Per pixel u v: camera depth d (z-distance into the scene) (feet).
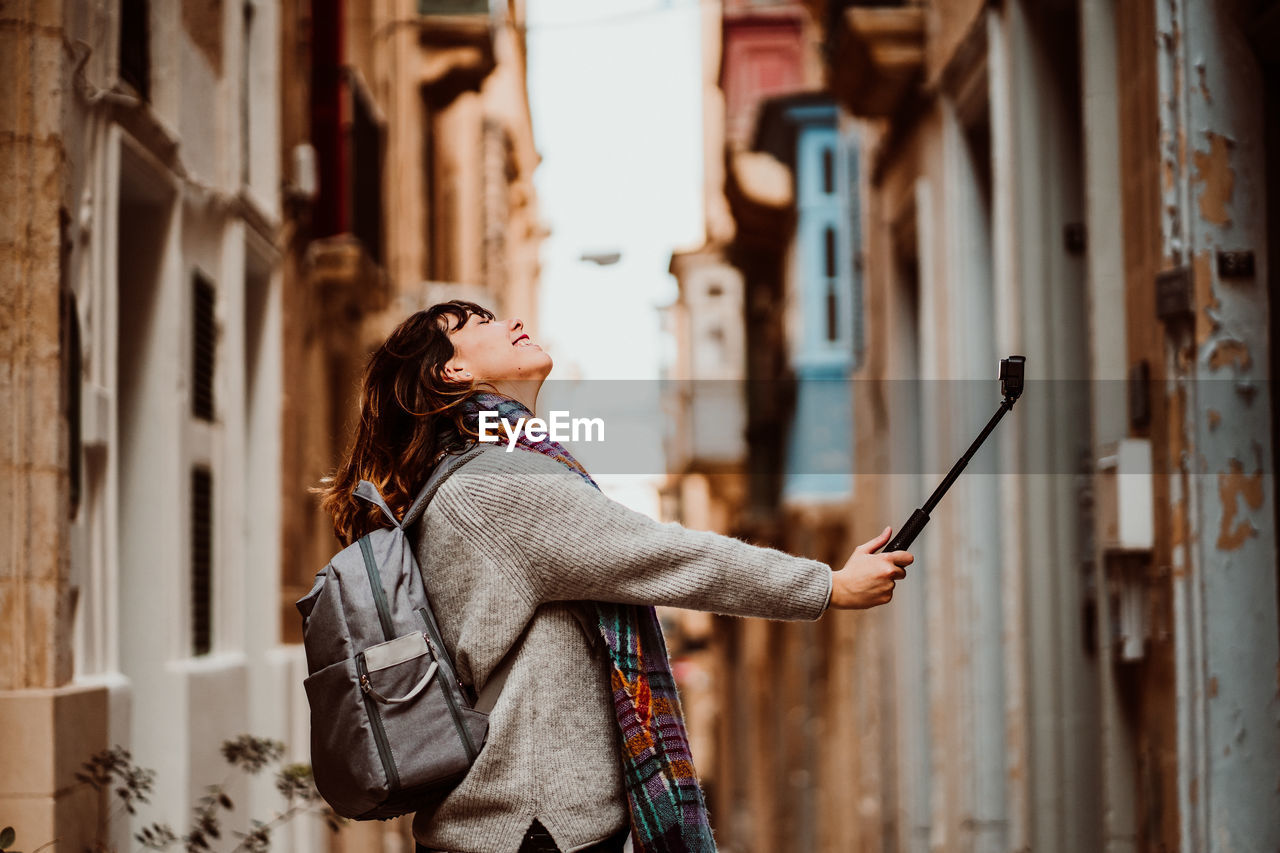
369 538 8.27
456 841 7.82
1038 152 22.79
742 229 69.62
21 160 13.91
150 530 19.57
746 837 86.79
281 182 27.86
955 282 28.30
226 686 21.38
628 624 8.07
